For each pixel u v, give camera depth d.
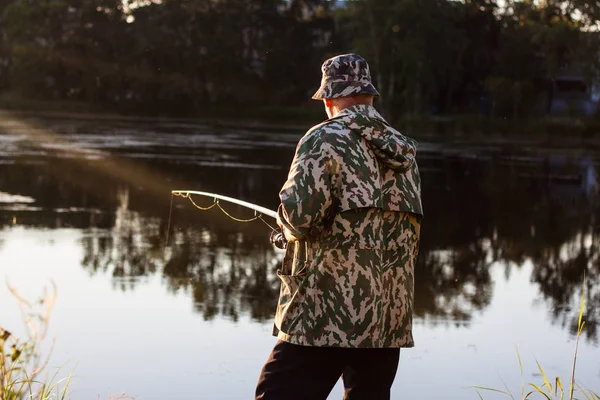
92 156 23.94
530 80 58.91
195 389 5.62
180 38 64.12
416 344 6.96
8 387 3.42
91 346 6.42
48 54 63.41
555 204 18.02
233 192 17.33
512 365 6.42
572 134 51.16
